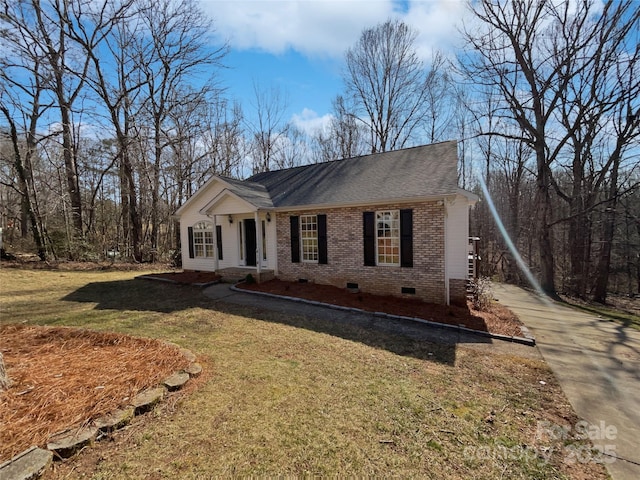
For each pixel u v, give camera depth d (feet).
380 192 32.55
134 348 16.08
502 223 82.12
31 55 50.72
